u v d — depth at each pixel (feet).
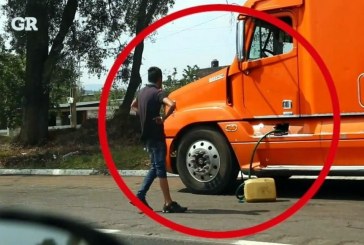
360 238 20.86
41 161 54.54
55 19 62.23
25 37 62.59
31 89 64.23
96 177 45.37
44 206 29.84
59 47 62.69
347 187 34.06
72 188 38.09
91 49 63.98
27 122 64.39
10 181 44.42
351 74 28.09
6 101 83.41
